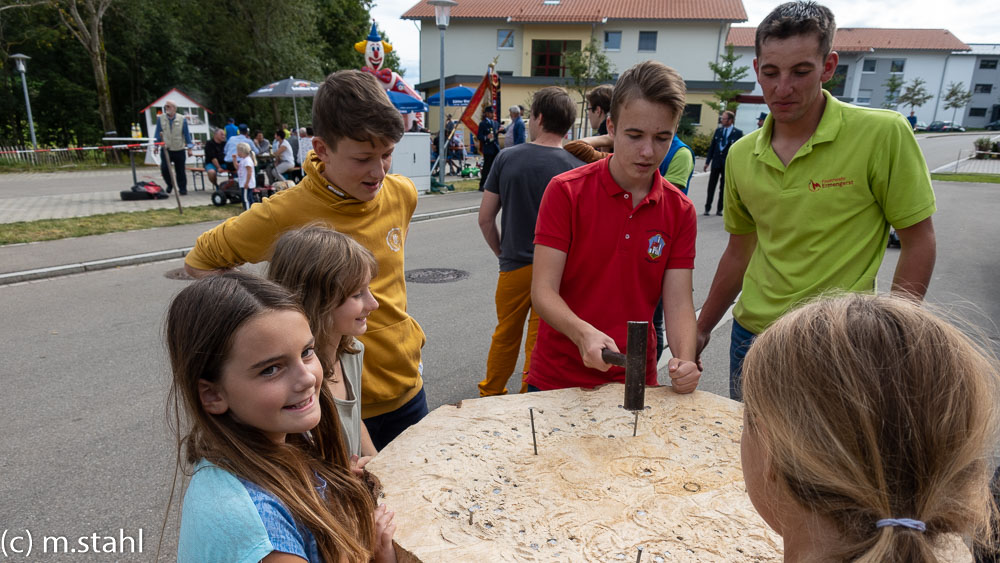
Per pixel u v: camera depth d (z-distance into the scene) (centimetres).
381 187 224
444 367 459
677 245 232
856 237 221
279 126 2819
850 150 213
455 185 1566
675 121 205
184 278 702
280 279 170
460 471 162
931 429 66
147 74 2764
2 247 803
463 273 730
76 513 283
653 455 172
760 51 218
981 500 74
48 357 467
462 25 3500
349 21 3675
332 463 144
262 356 111
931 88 5844
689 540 138
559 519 144
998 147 2686
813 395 69
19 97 2588
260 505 109
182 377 115
